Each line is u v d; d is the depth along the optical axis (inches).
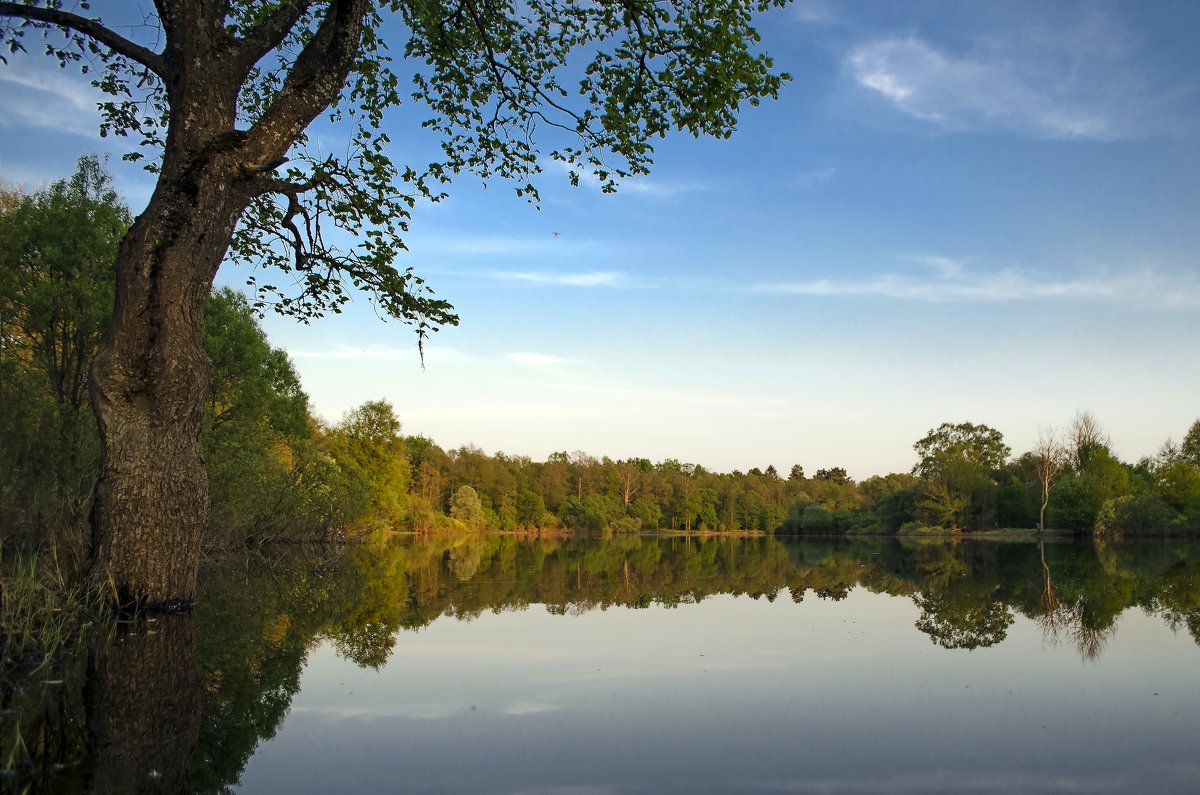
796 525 3181.6
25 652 234.7
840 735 160.9
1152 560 919.0
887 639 286.2
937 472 2324.1
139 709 179.9
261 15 420.8
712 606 397.4
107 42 312.2
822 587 530.6
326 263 402.3
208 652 249.4
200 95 311.7
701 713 178.2
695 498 3383.4
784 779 134.2
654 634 295.3
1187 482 1819.6
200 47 311.9
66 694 194.1
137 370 307.6
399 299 413.1
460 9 429.7
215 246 319.6
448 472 2906.0
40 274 511.5
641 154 480.1
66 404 441.4
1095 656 252.7
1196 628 317.7
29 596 242.2
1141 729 166.7
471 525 2689.5
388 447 1807.3
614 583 545.6
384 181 401.4
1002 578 621.0
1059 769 140.6
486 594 452.1
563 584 530.6
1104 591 494.3
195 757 145.3
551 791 127.5
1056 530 2127.2
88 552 316.8
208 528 645.9
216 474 613.0
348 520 1046.4
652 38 439.8
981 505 2281.0
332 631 297.7
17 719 171.0
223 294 729.6
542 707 183.0
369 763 141.6
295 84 332.2
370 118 463.5
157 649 251.3
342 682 209.3
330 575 578.6
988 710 182.5
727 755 147.4
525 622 328.5
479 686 204.8
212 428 674.2
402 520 2246.6
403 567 697.0
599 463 3501.5
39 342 515.8
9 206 590.6
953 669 230.2
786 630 308.2
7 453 362.0
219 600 392.2
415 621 329.4
